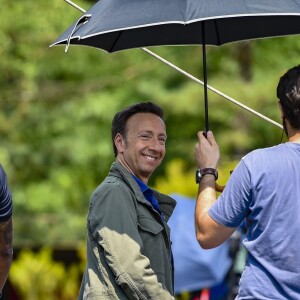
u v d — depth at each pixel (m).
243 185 11.08
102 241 12.11
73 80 45.28
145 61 44.66
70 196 44.66
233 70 44.81
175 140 44.72
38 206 44.12
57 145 44.44
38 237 42.97
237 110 42.97
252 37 14.64
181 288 24.73
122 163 13.01
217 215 11.20
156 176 44.47
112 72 44.81
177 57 44.47
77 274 40.00
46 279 39.06
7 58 43.12
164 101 43.09
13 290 39.03
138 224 12.45
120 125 13.05
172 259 13.05
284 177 10.98
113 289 12.12
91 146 44.25
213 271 24.52
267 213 10.96
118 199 12.34
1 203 11.48
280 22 14.54
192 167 44.25
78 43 13.90
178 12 11.33
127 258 11.96
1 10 42.47
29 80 43.84
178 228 25.19
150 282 11.90
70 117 44.47
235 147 44.34
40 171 44.81
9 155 44.19
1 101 44.78
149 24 11.34
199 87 43.09
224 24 14.64
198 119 44.59
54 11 42.47
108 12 11.85
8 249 11.82
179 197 26.38
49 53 43.62
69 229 43.25
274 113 42.38
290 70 11.35
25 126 44.69
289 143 11.20
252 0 11.26
